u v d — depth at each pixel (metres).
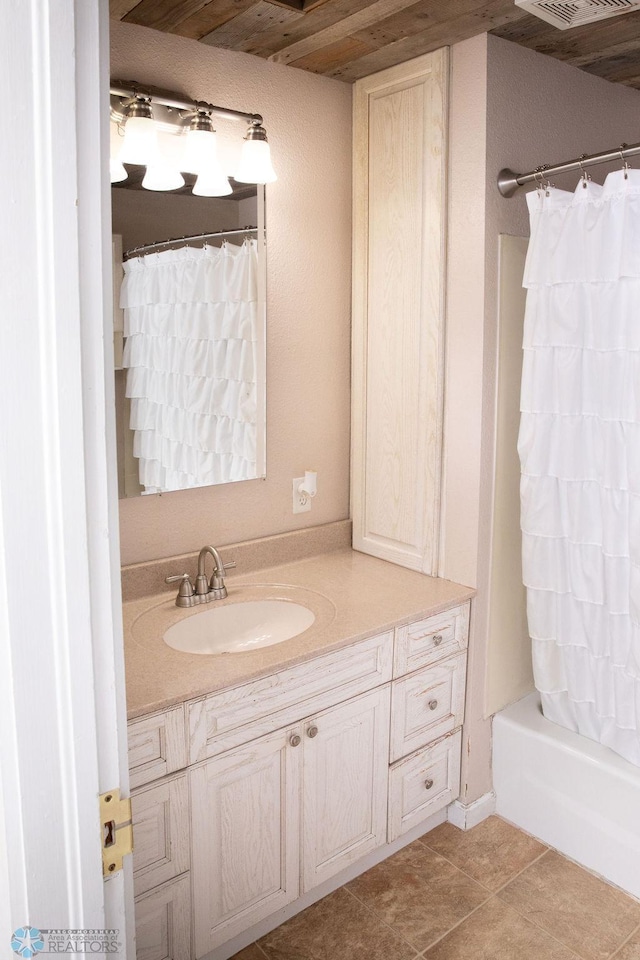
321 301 2.46
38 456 0.73
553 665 2.28
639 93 2.57
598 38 2.06
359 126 2.40
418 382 2.33
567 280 2.00
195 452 2.22
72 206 0.72
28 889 0.81
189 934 1.78
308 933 2.01
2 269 0.69
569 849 2.28
